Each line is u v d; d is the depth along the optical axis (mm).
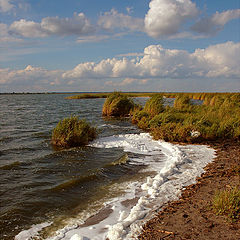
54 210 5043
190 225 4059
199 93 52781
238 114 14352
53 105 39219
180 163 7730
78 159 8750
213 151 9391
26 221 4602
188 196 5246
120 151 9727
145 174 7086
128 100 22969
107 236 3896
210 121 13109
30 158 8883
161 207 4820
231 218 4148
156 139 11891
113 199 5453
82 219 4613
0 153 9570
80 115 23344
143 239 3729
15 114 24453
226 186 5590
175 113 16609
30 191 5996
